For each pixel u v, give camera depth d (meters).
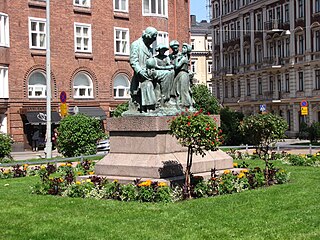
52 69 36.78
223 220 9.72
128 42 41.09
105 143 31.36
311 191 12.77
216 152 15.31
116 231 9.09
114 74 40.31
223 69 67.88
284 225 9.30
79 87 38.59
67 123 23.31
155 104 13.86
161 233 8.89
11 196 12.95
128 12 41.06
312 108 49.59
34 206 11.48
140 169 13.28
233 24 65.81
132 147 13.75
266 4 57.41
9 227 9.61
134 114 14.02
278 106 55.38
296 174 16.81
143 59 14.14
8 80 34.75
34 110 35.91
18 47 35.25
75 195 12.66
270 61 56.28
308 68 49.94
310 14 49.59
